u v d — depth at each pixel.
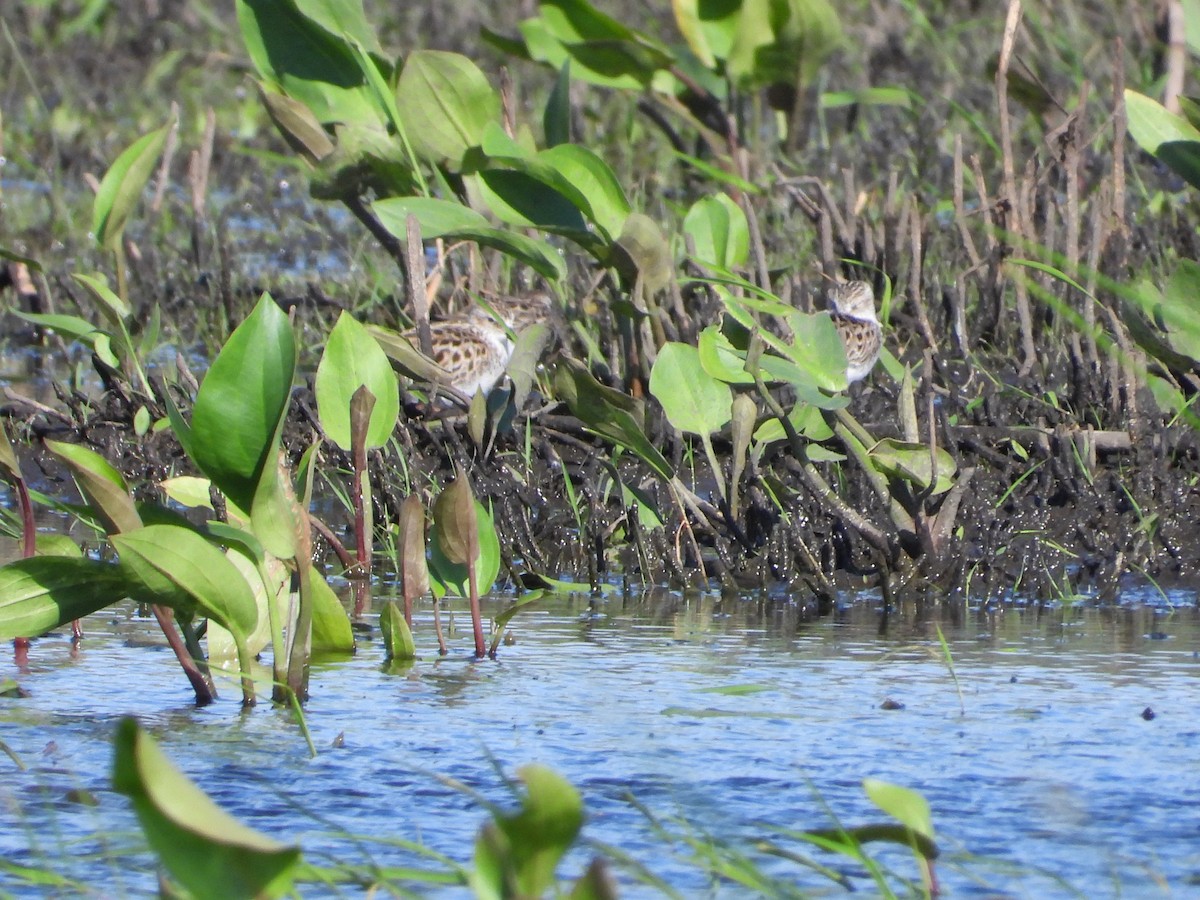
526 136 12.76
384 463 10.72
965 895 5.03
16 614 6.68
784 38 17.08
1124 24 22.31
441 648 8.06
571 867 5.24
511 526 10.27
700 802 5.79
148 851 5.36
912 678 7.52
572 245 15.82
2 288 16.34
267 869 4.01
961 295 12.97
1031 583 9.70
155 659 7.86
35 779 6.02
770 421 10.11
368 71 12.42
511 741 6.49
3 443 7.65
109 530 6.81
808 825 5.59
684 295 13.34
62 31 25.92
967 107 20.86
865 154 19.38
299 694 7.05
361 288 15.62
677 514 10.07
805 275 15.22
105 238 12.72
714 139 18.03
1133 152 18.22
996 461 11.10
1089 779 6.03
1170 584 9.95
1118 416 11.58
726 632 8.59
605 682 7.43
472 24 24.95
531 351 10.63
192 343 15.21
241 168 21.17
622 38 17.30
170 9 26.58
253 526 6.92
